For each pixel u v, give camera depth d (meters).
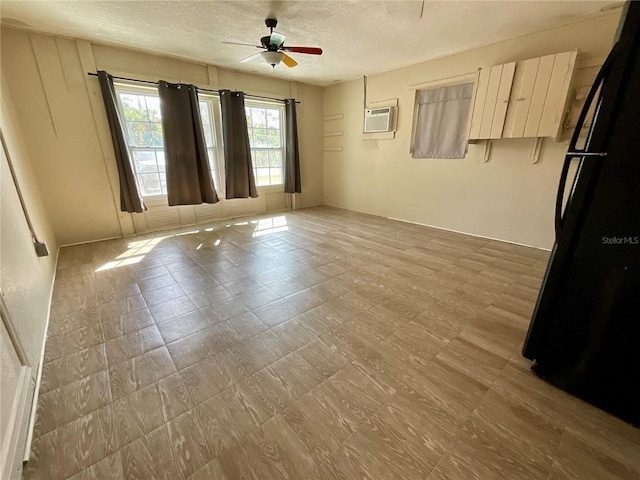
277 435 1.30
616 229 1.30
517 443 1.27
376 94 5.09
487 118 3.59
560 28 3.12
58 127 3.46
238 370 1.69
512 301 2.45
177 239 4.04
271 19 2.83
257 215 5.54
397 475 1.14
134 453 1.22
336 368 1.71
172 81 4.13
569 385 1.51
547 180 3.50
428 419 1.38
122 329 2.05
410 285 2.73
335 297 2.52
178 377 1.63
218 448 1.24
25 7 2.60
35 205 2.89
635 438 1.30
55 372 1.65
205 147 4.46
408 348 1.88
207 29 3.12
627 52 1.18
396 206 5.24
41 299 2.13
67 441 1.26
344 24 3.01
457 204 4.40
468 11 2.77
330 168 6.29
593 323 1.41
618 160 1.25
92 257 3.35
